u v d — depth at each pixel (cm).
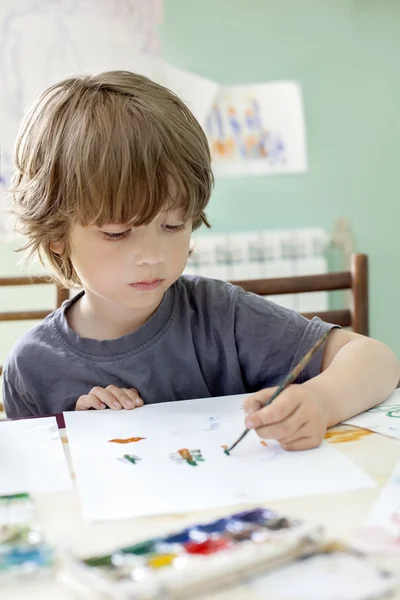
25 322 220
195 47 221
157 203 81
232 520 51
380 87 231
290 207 231
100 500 57
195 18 220
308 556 45
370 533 49
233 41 222
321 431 69
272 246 226
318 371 94
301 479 60
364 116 232
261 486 59
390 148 234
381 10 228
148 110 86
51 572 44
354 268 136
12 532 51
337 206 234
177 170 83
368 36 229
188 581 41
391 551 46
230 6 221
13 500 57
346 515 52
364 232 236
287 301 229
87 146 82
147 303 86
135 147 82
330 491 57
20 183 96
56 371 98
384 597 40
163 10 217
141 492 58
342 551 46
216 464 64
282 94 226
